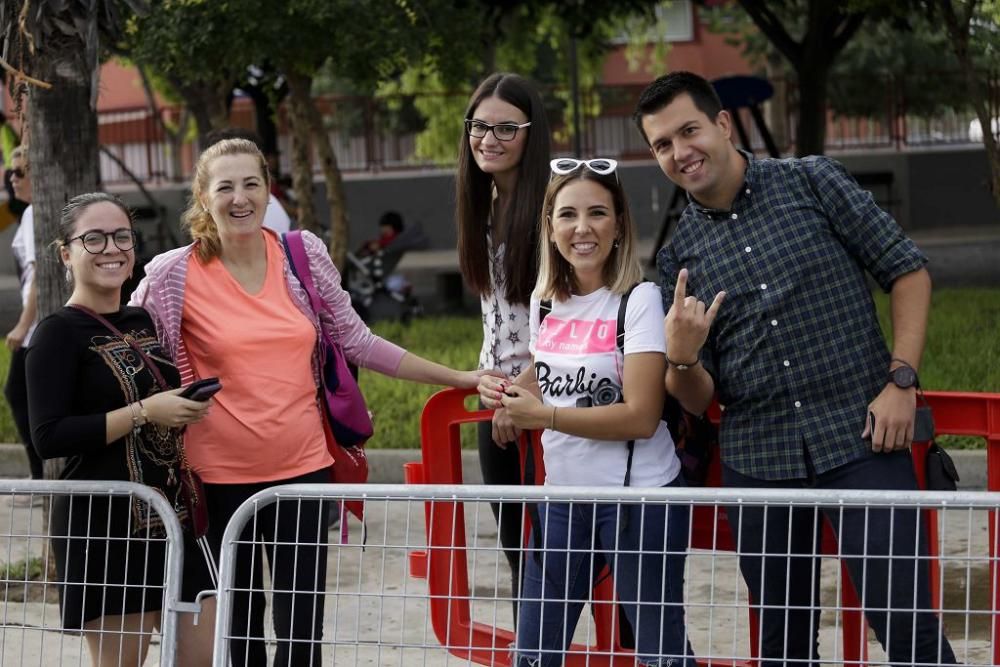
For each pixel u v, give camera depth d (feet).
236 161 15.20
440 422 16.53
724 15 92.58
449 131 79.66
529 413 14.15
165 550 14.99
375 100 86.12
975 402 15.07
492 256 16.47
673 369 14.02
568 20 59.62
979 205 83.51
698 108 14.23
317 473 15.52
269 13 39.40
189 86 57.26
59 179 22.74
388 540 24.32
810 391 14.15
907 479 14.16
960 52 41.55
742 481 14.53
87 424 14.28
